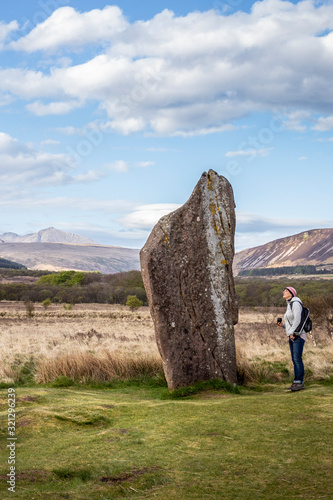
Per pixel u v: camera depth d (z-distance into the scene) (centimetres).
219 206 864
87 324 3462
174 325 795
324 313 1900
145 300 6894
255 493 306
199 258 832
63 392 773
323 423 470
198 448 416
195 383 783
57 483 352
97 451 429
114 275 8981
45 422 543
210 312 821
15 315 4453
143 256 814
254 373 906
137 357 1069
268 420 496
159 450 419
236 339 1847
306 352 1201
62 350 1526
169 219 834
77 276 8912
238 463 368
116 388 908
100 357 1088
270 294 4947
